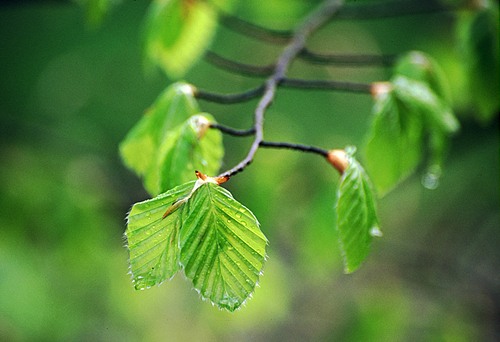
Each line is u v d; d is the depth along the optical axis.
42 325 5.88
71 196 5.93
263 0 5.49
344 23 7.33
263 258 1.53
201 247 1.52
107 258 6.48
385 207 7.68
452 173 7.02
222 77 7.88
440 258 8.39
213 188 1.55
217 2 3.68
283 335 10.54
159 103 2.53
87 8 3.46
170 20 3.52
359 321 6.21
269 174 4.83
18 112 8.14
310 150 1.98
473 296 7.78
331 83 2.75
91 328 7.07
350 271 1.93
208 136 2.13
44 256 5.95
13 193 5.79
